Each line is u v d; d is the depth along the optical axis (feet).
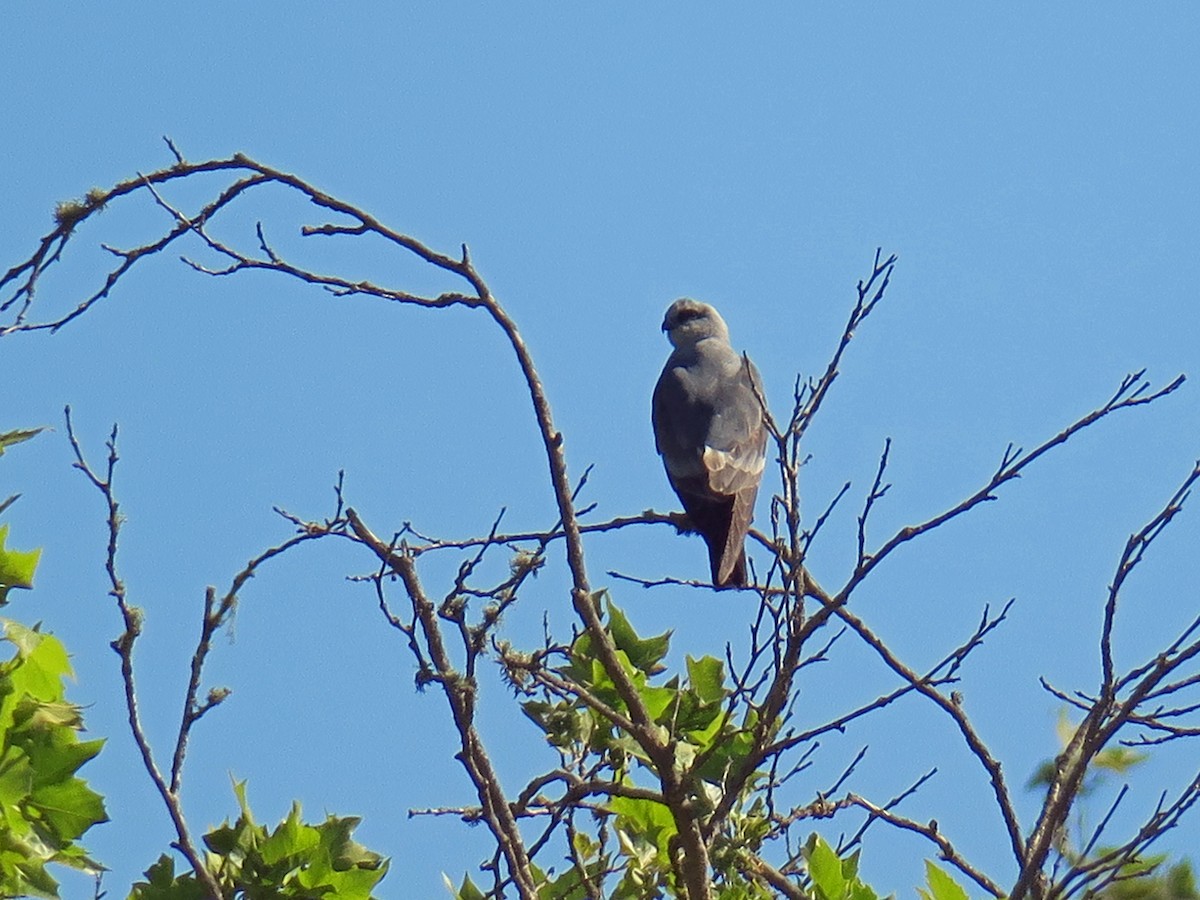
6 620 29.14
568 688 30.94
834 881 32.81
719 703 33.99
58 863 29.04
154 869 29.58
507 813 30.09
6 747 28.84
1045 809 30.76
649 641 35.09
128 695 27.20
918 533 29.96
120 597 27.14
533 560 30.83
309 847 29.78
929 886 33.55
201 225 33.47
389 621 29.58
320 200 33.58
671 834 34.63
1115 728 27.86
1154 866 28.27
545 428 33.06
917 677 34.86
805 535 29.94
